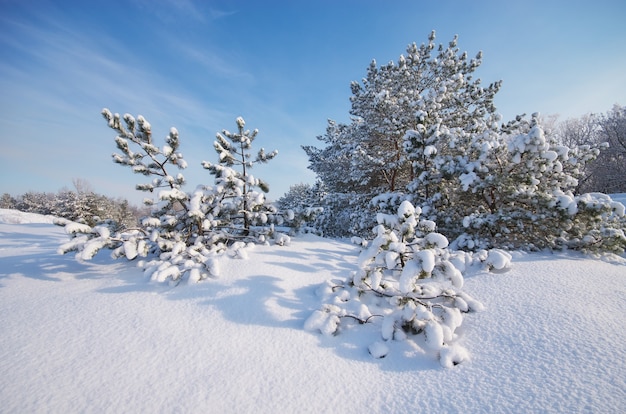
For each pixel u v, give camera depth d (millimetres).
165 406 1878
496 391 1980
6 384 2023
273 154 5973
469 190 6590
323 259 4934
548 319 2777
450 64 10531
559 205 5430
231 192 5480
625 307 2924
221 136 5602
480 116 10414
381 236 3186
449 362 2283
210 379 2145
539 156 5613
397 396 2014
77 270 4301
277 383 2125
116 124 4527
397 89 10648
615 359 2135
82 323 2857
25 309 3109
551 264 4406
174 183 5051
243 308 3182
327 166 14023
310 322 2846
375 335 2779
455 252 4613
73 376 2131
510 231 6160
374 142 11383
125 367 2252
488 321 2895
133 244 4109
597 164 23547
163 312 3084
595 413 1696
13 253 5625
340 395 2021
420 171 7488
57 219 4102
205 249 4750
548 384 1985
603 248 5199
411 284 2717
